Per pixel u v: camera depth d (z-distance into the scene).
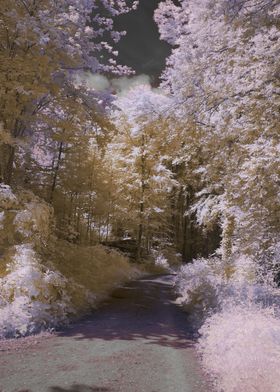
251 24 7.19
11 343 6.40
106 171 20.59
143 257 27.64
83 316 9.40
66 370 5.01
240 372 4.27
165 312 10.63
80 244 18.38
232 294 8.16
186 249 31.89
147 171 25.47
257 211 7.96
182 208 32.22
